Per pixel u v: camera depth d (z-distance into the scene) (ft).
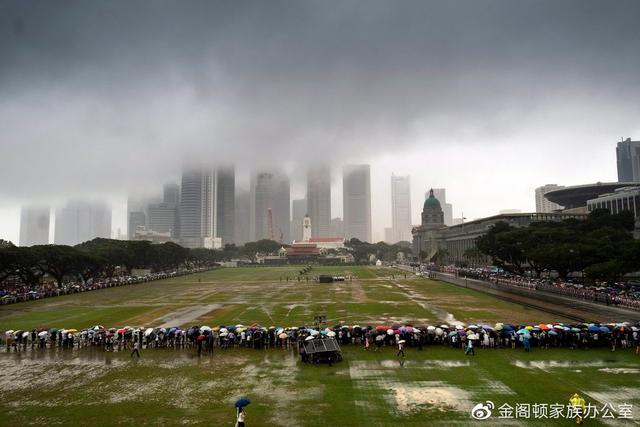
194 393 123.24
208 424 102.63
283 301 320.29
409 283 460.96
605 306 263.29
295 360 156.04
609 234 405.18
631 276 422.00
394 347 171.83
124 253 589.32
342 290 396.78
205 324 230.07
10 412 111.34
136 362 155.94
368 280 511.81
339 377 135.33
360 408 110.52
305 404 113.70
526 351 162.09
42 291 382.83
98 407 113.91
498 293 343.87
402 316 243.19
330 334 171.12
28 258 405.80
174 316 257.55
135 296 371.76
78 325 231.50
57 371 146.10
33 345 181.88
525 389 121.90
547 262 370.94
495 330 175.63
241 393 122.62
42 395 123.34
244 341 178.19
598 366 142.31
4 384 133.18
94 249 586.45
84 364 154.30
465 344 170.30
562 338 168.96
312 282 499.51
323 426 100.58
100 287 450.30
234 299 338.95
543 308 261.44
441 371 139.44
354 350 168.04
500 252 465.47
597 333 167.02
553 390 120.67
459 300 307.37
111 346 175.63
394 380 131.54
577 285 345.10
